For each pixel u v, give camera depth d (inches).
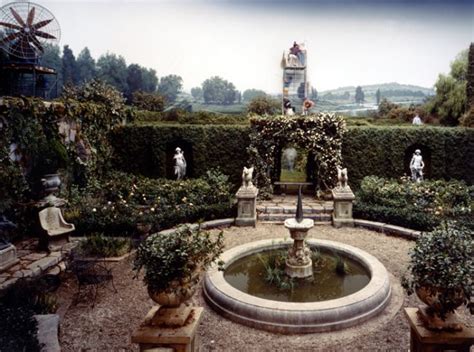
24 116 406.3
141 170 634.2
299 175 804.0
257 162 595.8
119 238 368.2
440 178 603.5
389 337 209.5
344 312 220.4
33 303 216.7
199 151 626.8
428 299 147.6
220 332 217.8
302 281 288.7
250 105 862.5
